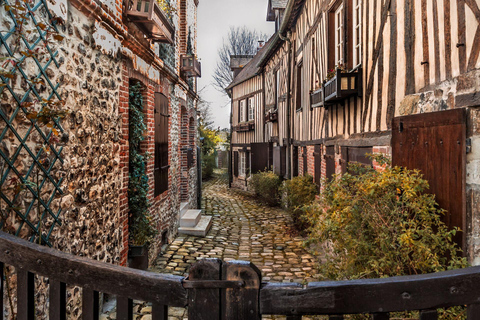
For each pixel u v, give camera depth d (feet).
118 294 4.50
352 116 18.03
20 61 7.36
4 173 7.14
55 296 4.66
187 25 30.45
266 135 48.52
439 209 9.57
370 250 10.05
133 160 16.24
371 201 10.19
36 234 8.19
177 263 19.34
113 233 13.21
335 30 21.70
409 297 4.00
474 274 3.94
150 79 18.28
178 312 12.94
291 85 37.29
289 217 33.60
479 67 8.16
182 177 31.19
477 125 8.29
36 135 8.23
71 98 9.84
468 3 8.57
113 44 13.09
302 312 4.15
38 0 8.21
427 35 10.63
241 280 4.23
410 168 11.18
